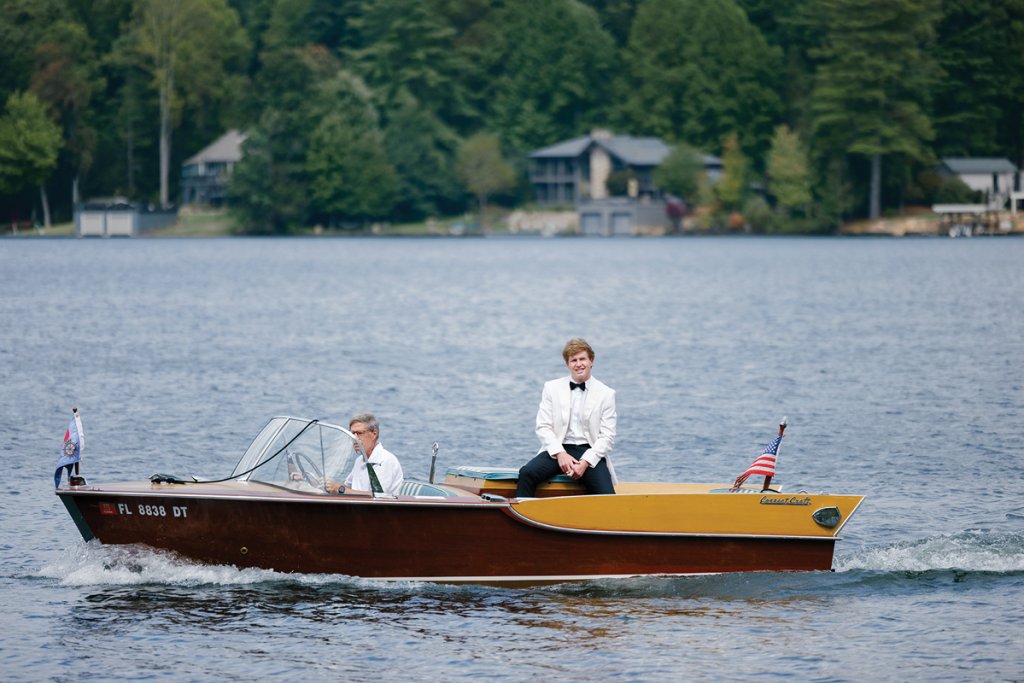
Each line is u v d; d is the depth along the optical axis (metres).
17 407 97.25
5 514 61.41
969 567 52.91
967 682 41.34
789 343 148.62
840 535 58.09
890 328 168.00
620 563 50.62
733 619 47.03
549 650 44.00
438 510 49.47
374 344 148.38
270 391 106.62
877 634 45.59
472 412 95.06
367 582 50.50
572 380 51.44
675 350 141.25
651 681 41.41
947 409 95.69
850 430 86.44
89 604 48.28
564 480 51.88
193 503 49.78
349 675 41.84
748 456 77.56
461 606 48.22
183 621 46.56
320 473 50.59
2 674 41.84
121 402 100.06
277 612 47.44
